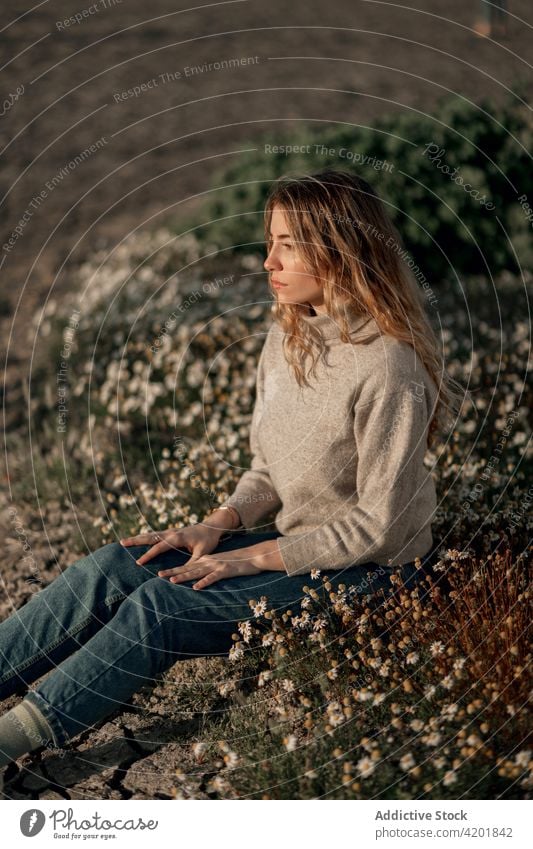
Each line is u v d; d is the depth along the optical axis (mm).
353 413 2205
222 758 2232
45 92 10016
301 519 2383
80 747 2318
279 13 13367
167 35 12180
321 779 2066
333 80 10219
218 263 5668
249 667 2506
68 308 5066
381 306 2217
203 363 4293
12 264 6457
